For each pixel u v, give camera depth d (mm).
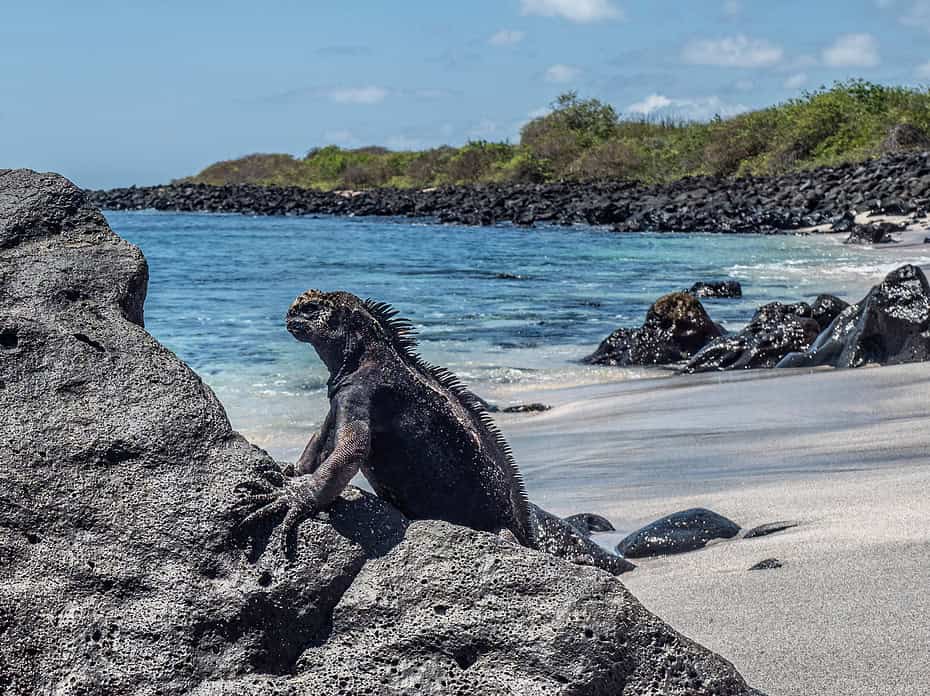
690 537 6820
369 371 4320
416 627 3445
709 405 11438
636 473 8766
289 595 3477
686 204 43625
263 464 3740
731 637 4977
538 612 3445
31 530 3473
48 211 4328
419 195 58344
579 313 19484
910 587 5293
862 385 11617
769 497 7582
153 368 3854
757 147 57094
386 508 3820
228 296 21375
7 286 4016
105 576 3400
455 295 21906
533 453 9703
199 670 3303
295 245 35219
